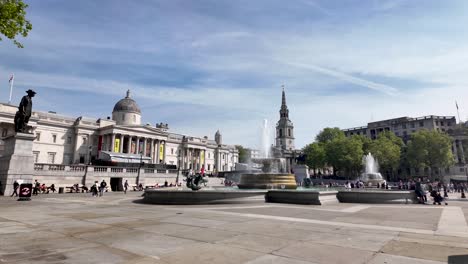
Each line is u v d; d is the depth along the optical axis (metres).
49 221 11.62
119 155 70.38
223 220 12.00
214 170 121.12
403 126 109.94
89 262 5.99
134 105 96.69
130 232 9.30
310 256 6.48
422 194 23.38
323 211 15.57
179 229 9.87
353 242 7.92
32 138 30.19
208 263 5.95
